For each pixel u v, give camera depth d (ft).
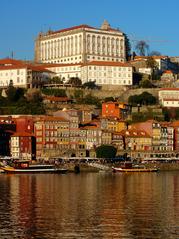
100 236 619.67
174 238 612.29
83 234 628.28
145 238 612.29
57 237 615.98
